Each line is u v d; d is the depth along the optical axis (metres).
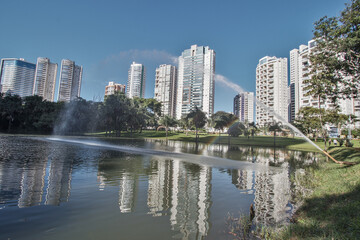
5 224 5.89
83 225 5.96
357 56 15.65
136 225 6.08
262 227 5.81
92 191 9.34
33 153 21.92
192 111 77.31
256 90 143.50
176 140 72.88
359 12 15.39
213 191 10.08
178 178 12.68
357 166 12.99
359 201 6.75
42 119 70.62
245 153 32.47
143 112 88.19
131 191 9.54
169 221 6.45
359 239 4.52
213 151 34.19
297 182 12.29
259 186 11.27
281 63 129.00
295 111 152.62
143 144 44.12
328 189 9.31
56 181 10.94
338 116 35.53
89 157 20.59
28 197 8.30
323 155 29.73
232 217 6.91
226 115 78.69
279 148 46.06
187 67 124.62
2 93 76.50
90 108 75.12
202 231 5.84
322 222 5.93
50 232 5.50
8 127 75.88
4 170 13.20
